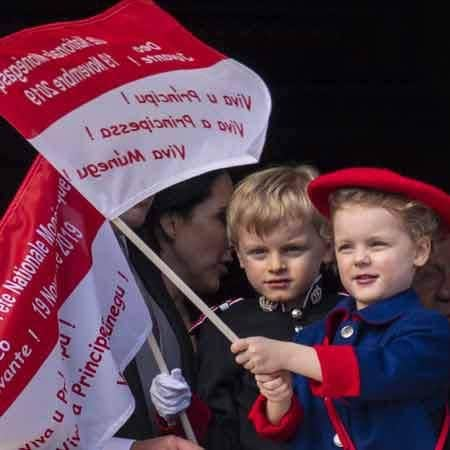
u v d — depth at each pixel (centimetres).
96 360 994
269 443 1051
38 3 1587
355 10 1634
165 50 1009
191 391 1085
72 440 978
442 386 923
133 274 1074
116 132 971
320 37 1636
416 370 907
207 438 1064
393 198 923
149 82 991
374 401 925
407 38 1638
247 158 1006
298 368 908
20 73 959
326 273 1202
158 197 1219
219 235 1228
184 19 1619
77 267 1000
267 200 1055
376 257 923
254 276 1077
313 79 1642
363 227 922
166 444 1009
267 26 1631
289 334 1084
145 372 1073
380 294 928
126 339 1022
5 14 1587
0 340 958
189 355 1110
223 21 1627
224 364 1088
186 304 1271
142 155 976
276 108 1636
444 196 922
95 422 989
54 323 974
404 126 1645
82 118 964
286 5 1627
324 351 909
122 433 1038
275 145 1633
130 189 970
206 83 1008
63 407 973
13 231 980
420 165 1644
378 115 1645
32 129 948
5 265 973
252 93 1022
